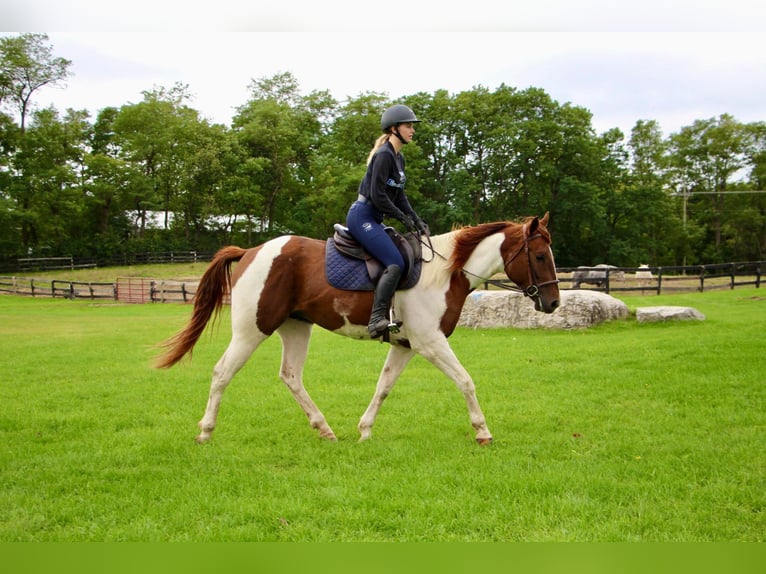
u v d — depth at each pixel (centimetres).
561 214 4856
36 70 4781
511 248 545
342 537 356
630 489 411
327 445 530
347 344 1177
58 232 5088
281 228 5569
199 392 762
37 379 855
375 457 498
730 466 451
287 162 5503
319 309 533
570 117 4809
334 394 742
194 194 5369
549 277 541
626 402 669
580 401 673
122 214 5512
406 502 397
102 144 5769
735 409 624
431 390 756
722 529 355
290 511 384
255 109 5412
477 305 1342
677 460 469
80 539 358
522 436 547
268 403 696
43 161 4781
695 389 703
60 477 456
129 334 1412
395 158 520
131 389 783
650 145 5438
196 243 5444
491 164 4894
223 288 569
